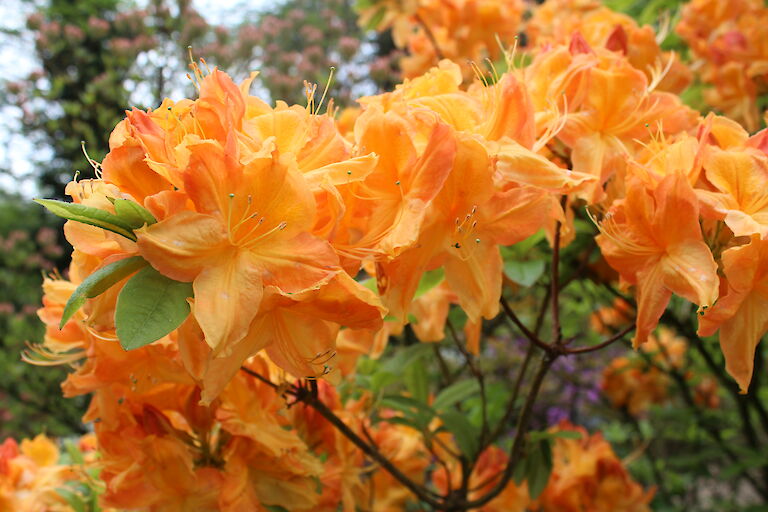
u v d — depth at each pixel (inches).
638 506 24.4
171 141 11.2
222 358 10.9
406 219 11.9
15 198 67.6
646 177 12.9
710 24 25.9
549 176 12.7
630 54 19.1
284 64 37.1
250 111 12.4
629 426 44.0
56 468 19.8
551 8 28.4
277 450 14.1
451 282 12.9
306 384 14.9
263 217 10.9
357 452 18.2
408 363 19.8
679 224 12.5
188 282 10.6
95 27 40.9
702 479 42.8
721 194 12.5
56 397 40.7
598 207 15.7
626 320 30.9
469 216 12.5
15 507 18.9
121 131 11.7
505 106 13.2
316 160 11.9
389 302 12.8
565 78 14.7
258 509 14.4
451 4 28.7
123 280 11.1
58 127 41.3
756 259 12.1
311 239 10.9
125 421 14.3
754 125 24.0
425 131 12.6
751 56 23.9
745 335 12.6
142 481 14.0
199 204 10.6
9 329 43.3
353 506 16.9
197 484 13.9
